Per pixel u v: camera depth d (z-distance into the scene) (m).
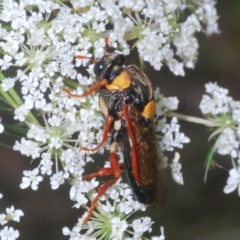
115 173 0.16
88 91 0.16
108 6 0.17
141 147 0.16
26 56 0.17
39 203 0.22
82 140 0.17
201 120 0.18
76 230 0.16
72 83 0.17
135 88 0.16
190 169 0.22
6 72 0.17
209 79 0.23
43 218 0.22
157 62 0.17
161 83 0.23
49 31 0.17
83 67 0.17
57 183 0.16
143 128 0.16
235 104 0.18
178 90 0.23
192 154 0.22
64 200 0.22
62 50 0.17
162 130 0.17
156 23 0.18
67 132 0.16
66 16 0.17
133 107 0.16
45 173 0.17
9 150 0.22
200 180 0.22
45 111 0.16
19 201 0.22
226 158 0.22
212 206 0.22
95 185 0.16
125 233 0.16
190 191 0.22
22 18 0.17
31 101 0.16
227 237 0.22
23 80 0.17
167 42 0.18
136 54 0.20
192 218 0.22
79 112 0.17
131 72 0.16
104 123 0.16
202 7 0.19
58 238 0.22
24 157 0.22
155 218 0.22
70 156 0.16
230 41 0.23
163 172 0.16
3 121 0.18
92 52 0.17
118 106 0.16
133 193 0.16
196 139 0.22
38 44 0.17
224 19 0.23
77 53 0.17
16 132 0.17
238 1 0.23
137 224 0.16
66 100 0.17
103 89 0.16
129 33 0.17
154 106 0.16
